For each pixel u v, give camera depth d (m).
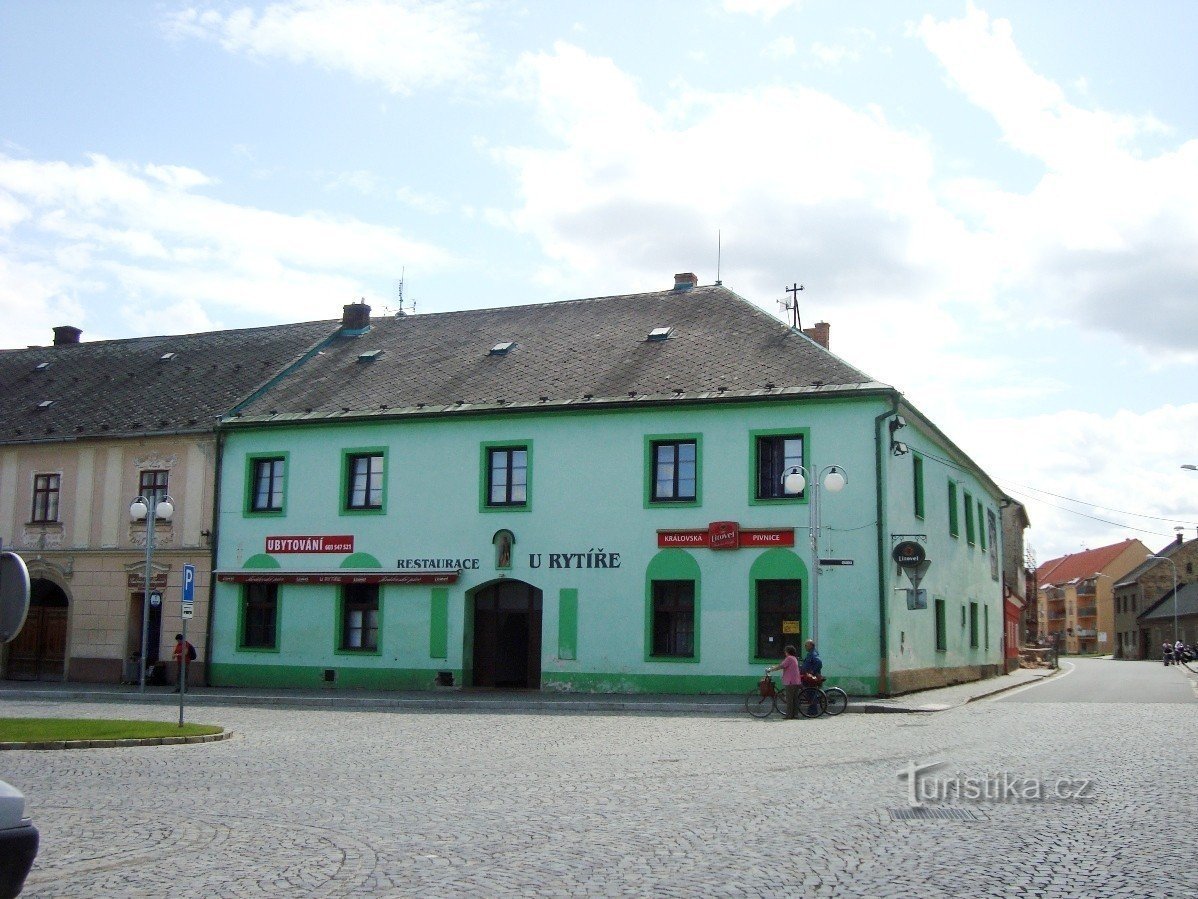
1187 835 10.41
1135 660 112.06
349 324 42.59
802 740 19.70
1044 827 10.81
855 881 8.61
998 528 52.72
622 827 10.96
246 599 36.81
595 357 35.28
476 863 9.31
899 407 31.00
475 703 28.81
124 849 9.94
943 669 37.25
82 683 38.19
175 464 38.28
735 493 31.34
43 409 42.38
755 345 33.56
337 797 13.15
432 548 34.47
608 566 32.41
